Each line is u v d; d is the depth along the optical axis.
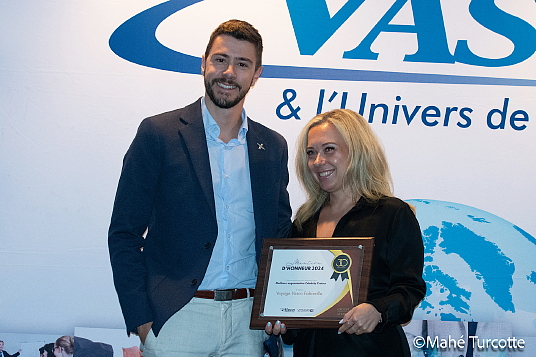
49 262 2.77
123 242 1.97
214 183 2.07
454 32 2.88
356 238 1.89
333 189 2.05
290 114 2.86
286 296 1.89
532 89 2.87
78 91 2.83
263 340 2.17
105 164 2.82
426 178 2.83
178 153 2.03
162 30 2.87
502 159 2.84
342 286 1.85
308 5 2.88
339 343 1.86
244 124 2.19
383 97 2.87
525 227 2.81
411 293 1.79
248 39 2.09
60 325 2.75
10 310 2.75
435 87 2.87
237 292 2.04
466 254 2.79
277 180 2.20
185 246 1.98
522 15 2.89
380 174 2.05
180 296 1.92
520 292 2.77
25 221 2.78
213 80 2.04
